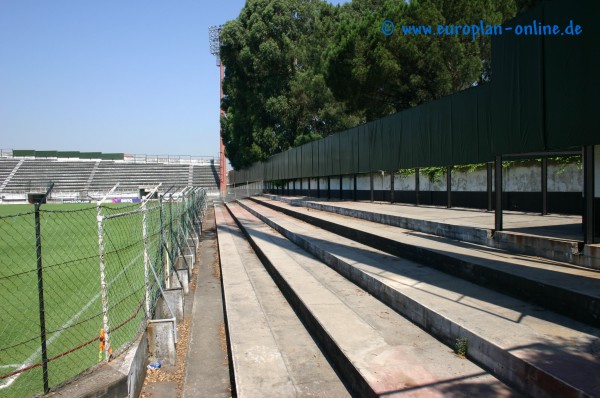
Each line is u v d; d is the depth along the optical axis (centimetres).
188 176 6675
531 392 335
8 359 570
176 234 1054
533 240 664
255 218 2214
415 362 414
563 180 1096
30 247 1409
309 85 3262
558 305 463
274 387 433
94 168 6512
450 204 1378
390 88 1891
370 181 1895
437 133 1309
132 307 780
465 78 1670
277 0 3512
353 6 3794
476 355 406
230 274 993
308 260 991
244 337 576
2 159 6425
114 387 396
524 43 664
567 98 588
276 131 3612
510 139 702
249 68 3631
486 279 583
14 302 819
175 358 561
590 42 552
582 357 348
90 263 1144
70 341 626
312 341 561
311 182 2869
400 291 572
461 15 1633
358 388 399
